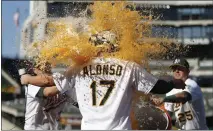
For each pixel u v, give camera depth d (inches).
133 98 207.6
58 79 205.0
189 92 300.2
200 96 319.3
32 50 212.5
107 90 195.3
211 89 1066.7
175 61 303.9
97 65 198.4
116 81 195.8
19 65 233.5
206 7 1539.1
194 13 1531.7
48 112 293.6
